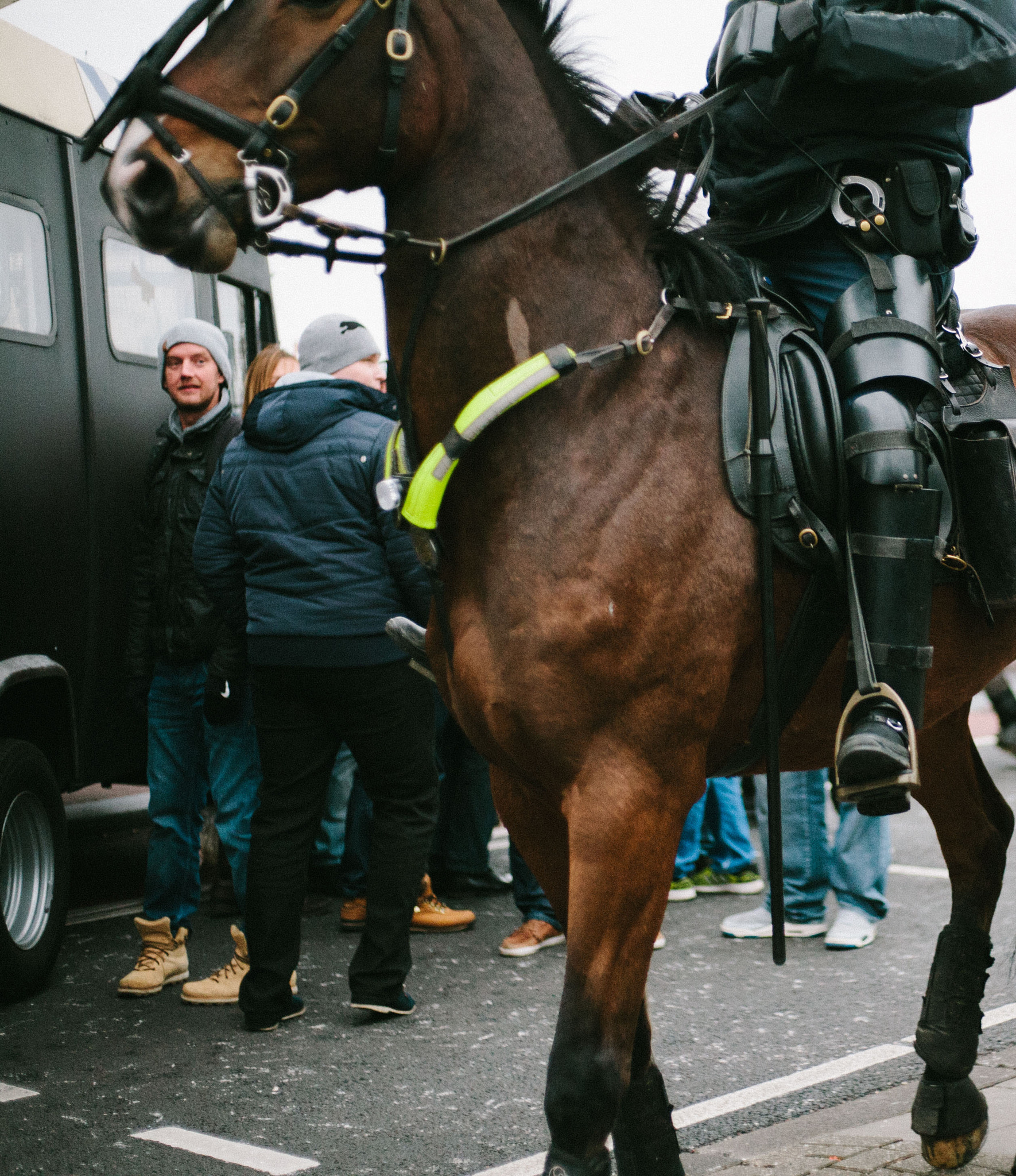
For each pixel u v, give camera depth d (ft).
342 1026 13.66
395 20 6.54
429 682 13.80
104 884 21.89
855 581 7.22
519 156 6.91
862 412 7.25
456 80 6.78
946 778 9.48
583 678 6.50
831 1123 10.57
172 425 16.21
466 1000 14.56
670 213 7.23
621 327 6.92
